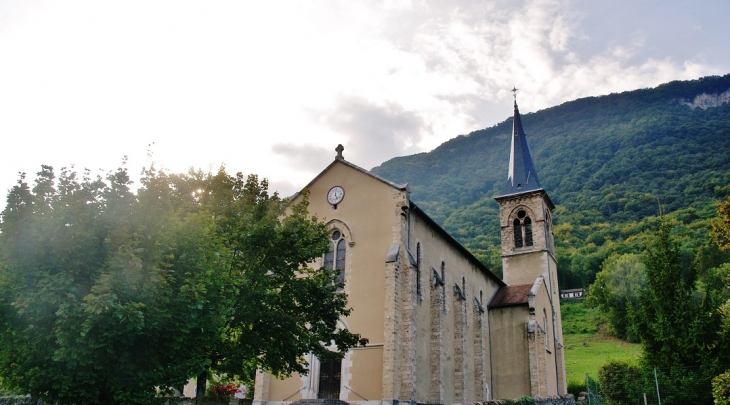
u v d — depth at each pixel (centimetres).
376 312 2494
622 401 3158
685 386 2889
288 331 1880
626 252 9875
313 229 2128
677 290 3081
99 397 1277
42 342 1198
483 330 3447
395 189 2673
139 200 1415
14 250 1207
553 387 3809
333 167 2909
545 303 4022
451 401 2791
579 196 13975
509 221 4684
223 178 2080
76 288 1196
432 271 2830
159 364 1277
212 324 1380
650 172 13650
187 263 1389
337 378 2494
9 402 2048
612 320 8119
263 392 2561
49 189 1322
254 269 1939
